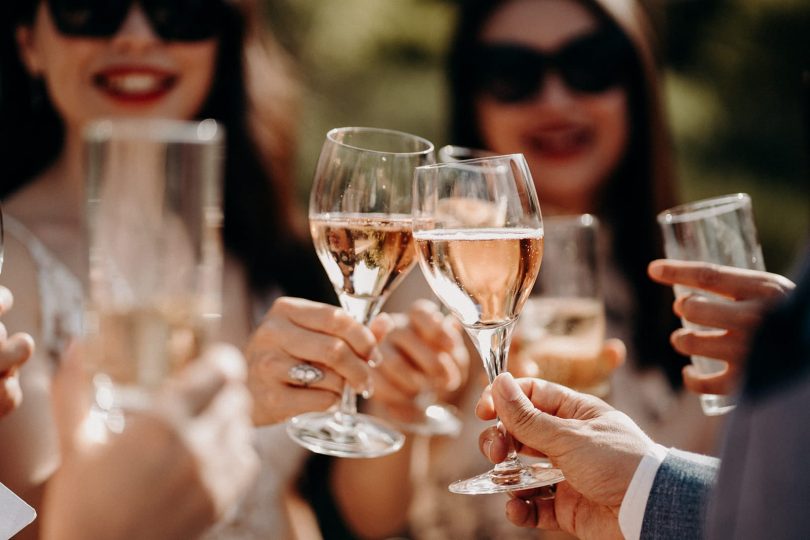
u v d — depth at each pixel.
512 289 1.11
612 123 2.72
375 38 6.40
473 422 2.52
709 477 1.05
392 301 2.63
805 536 0.63
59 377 1.25
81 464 1.21
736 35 6.28
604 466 1.09
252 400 1.51
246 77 2.43
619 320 2.63
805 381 0.64
